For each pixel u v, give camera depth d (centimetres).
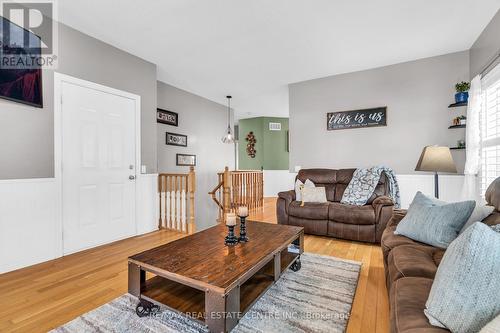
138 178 347
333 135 431
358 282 206
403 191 373
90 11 248
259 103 627
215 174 610
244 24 273
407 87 373
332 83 431
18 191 231
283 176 791
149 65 369
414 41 312
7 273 222
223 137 622
